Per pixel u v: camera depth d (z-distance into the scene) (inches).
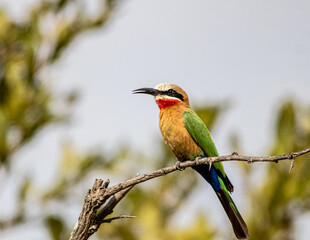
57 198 511.8
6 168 502.3
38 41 524.1
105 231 488.1
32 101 515.2
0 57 530.0
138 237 485.4
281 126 490.0
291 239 467.2
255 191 478.6
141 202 499.2
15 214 501.4
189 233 477.7
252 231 470.6
